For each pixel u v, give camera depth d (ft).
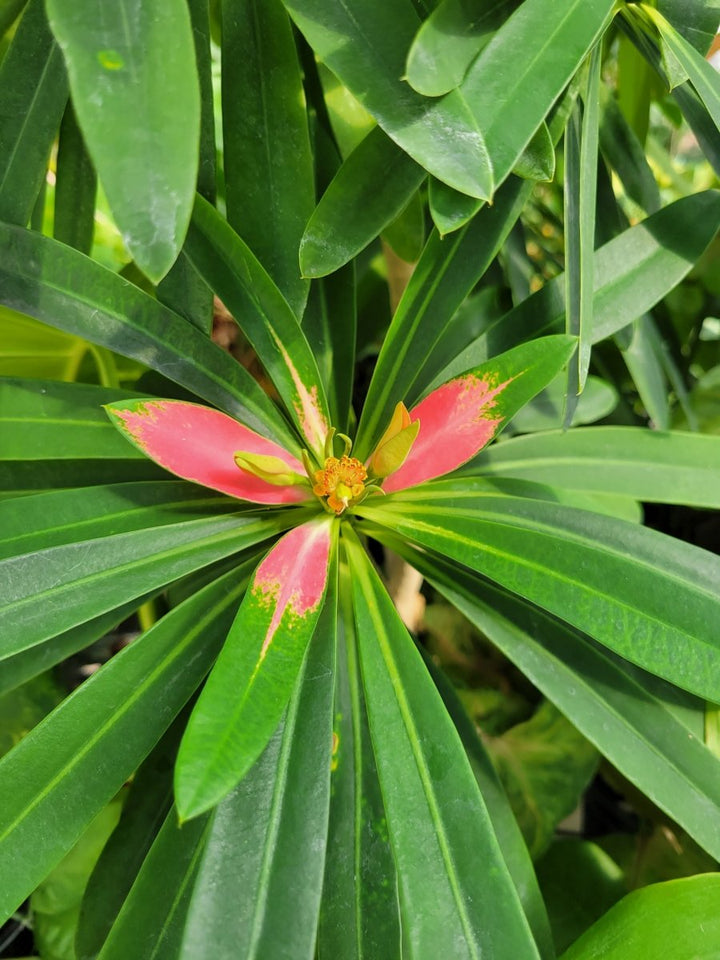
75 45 0.34
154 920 0.44
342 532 0.55
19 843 0.42
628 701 0.50
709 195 0.57
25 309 0.48
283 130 0.51
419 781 0.41
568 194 0.51
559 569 0.46
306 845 0.40
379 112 0.40
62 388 0.54
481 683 0.97
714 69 0.51
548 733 0.90
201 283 0.54
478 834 0.40
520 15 0.41
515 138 0.40
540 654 0.51
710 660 0.43
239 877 0.38
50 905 0.75
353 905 0.49
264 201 0.52
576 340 0.48
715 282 0.86
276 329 0.53
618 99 0.80
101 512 0.51
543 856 0.84
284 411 0.78
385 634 0.48
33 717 0.83
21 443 0.52
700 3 0.54
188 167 0.34
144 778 0.56
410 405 0.63
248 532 0.53
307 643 0.44
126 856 0.54
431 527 0.52
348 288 0.60
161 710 0.46
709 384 0.83
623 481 0.60
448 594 0.55
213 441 0.52
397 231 0.65
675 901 0.52
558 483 0.60
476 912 0.38
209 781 0.33
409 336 0.57
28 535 0.48
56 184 0.57
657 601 0.44
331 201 0.46
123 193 0.33
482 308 0.71
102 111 0.33
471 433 0.53
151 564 0.48
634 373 0.66
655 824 0.84
